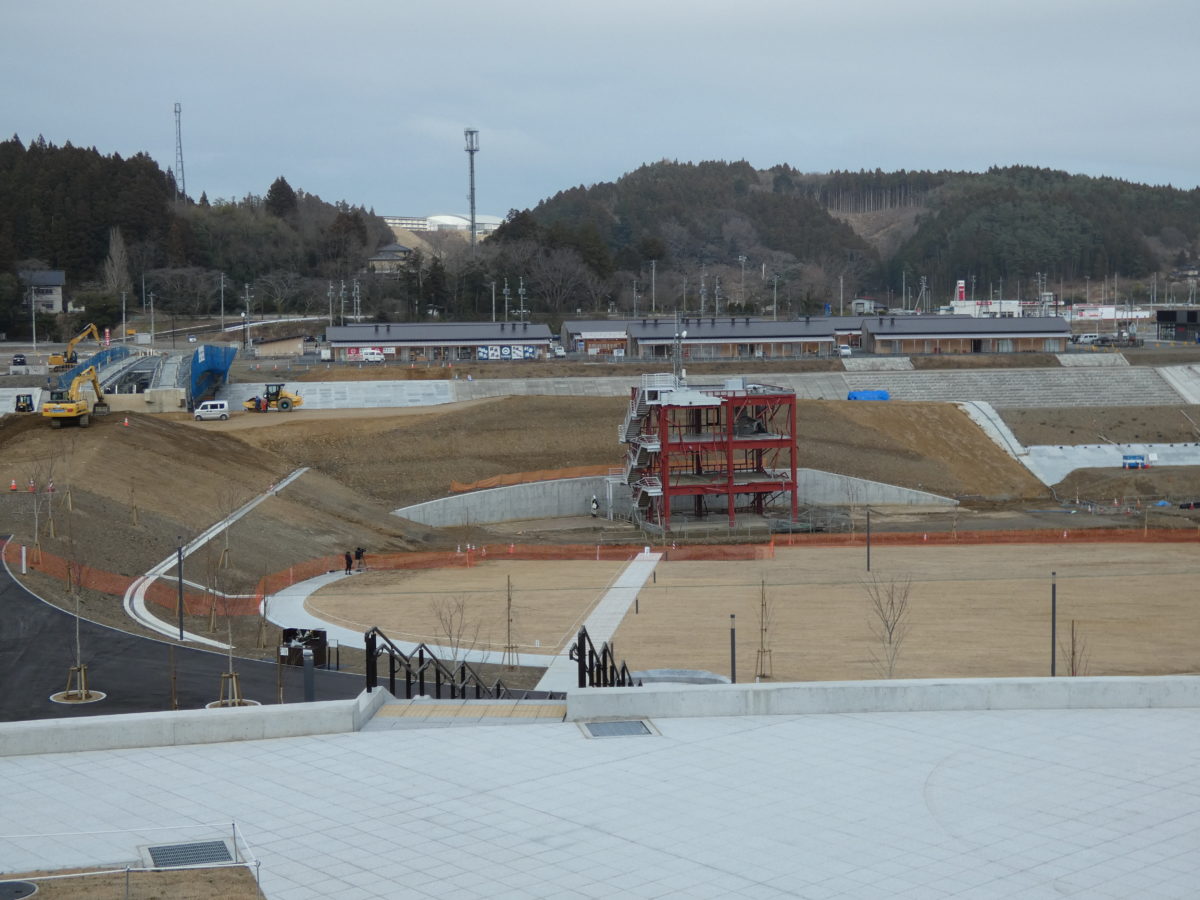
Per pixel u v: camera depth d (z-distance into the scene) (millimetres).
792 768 33719
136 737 35594
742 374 180500
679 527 124625
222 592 80562
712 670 66938
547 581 94188
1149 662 69375
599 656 60000
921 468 144625
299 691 55969
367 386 162125
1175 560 104375
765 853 28578
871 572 99062
